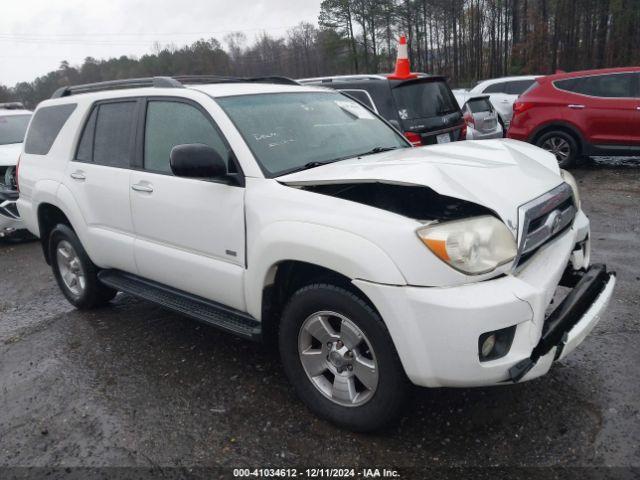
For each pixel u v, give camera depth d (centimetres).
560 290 350
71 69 7431
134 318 463
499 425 285
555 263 271
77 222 429
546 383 318
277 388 336
